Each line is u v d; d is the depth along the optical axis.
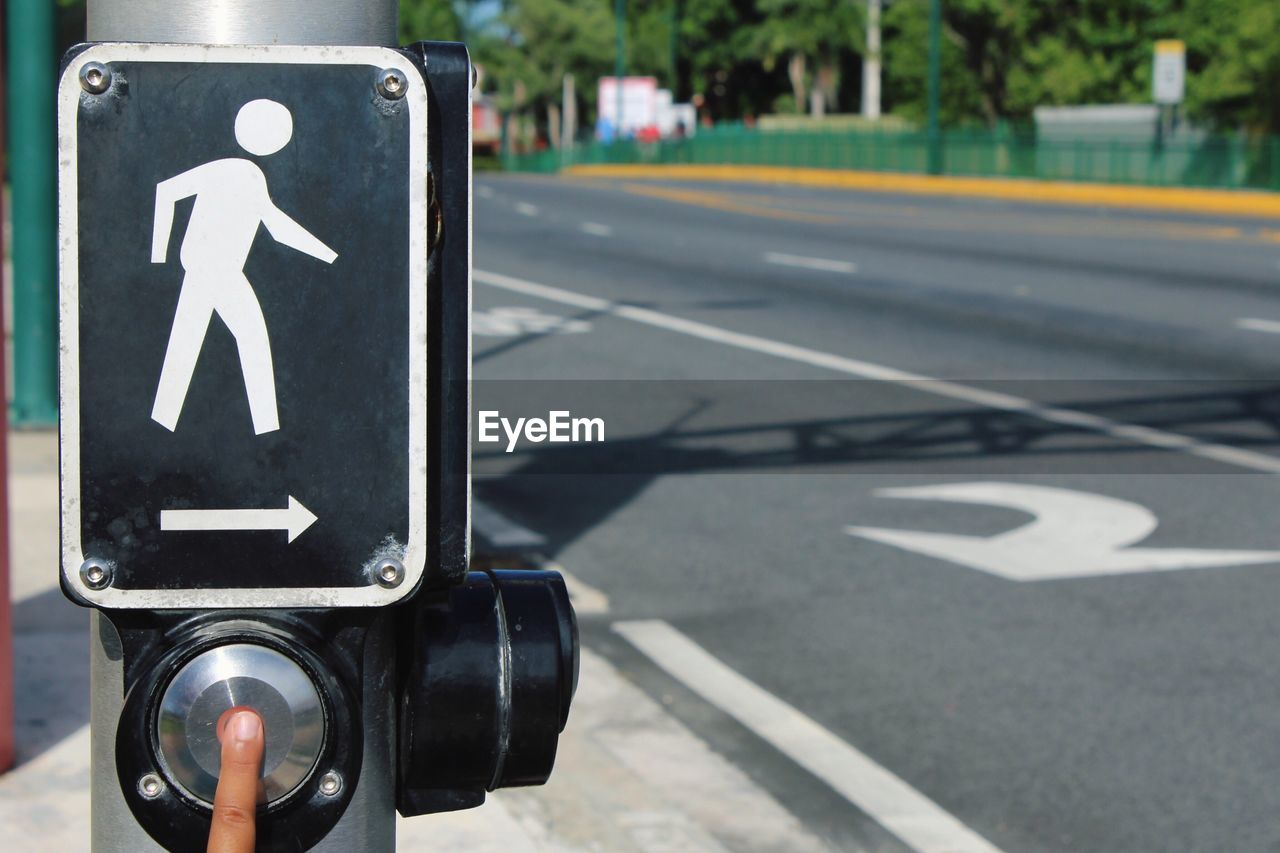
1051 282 18.28
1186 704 5.28
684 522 7.69
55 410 8.90
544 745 1.44
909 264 20.55
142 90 1.22
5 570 3.99
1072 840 4.28
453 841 3.74
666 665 5.64
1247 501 8.18
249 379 1.24
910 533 7.54
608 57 89.62
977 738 4.98
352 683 1.29
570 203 34.72
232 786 1.22
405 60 1.24
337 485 1.25
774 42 82.50
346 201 1.24
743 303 16.47
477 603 1.45
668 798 4.44
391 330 1.25
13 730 4.18
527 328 13.98
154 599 1.24
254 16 1.34
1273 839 4.29
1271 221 28.64
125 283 1.22
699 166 62.72
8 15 8.43
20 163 8.65
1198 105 46.47
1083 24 54.97
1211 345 13.45
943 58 67.81
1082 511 7.97
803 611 6.32
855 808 4.44
